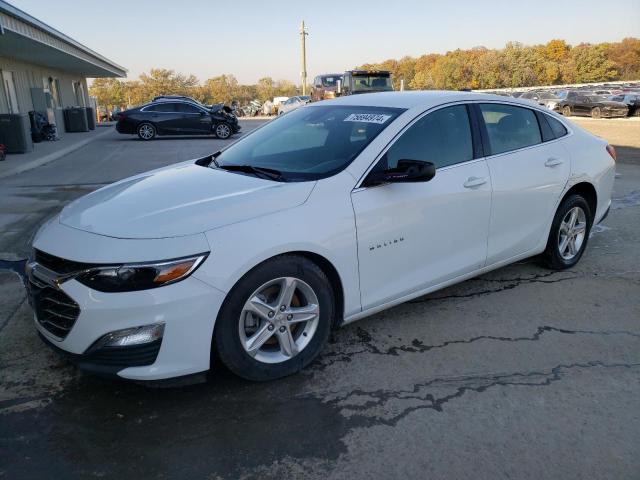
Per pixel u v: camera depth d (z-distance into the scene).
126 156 14.15
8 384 2.99
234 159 3.83
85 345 2.58
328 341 3.49
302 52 47.19
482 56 90.38
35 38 13.89
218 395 2.90
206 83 105.12
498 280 4.54
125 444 2.52
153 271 2.53
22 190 8.90
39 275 2.76
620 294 4.25
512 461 2.41
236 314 2.76
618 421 2.69
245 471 2.36
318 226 2.95
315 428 2.64
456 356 3.31
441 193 3.51
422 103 3.69
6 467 2.36
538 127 4.38
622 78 93.94
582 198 4.66
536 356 3.32
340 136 3.55
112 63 28.02
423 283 3.57
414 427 2.64
